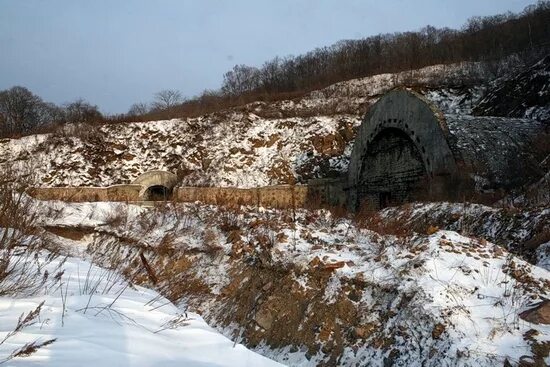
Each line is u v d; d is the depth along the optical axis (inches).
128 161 1195.9
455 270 248.2
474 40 1811.0
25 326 144.5
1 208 253.6
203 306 335.3
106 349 136.0
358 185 823.1
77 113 1612.9
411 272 247.6
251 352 159.9
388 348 217.0
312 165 1111.0
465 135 618.2
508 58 1469.0
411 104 672.4
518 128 676.7
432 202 540.4
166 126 1280.8
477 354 187.6
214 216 474.9
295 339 257.8
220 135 1226.6
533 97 904.9
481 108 1084.5
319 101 1571.1
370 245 323.9
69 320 158.2
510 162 592.4
